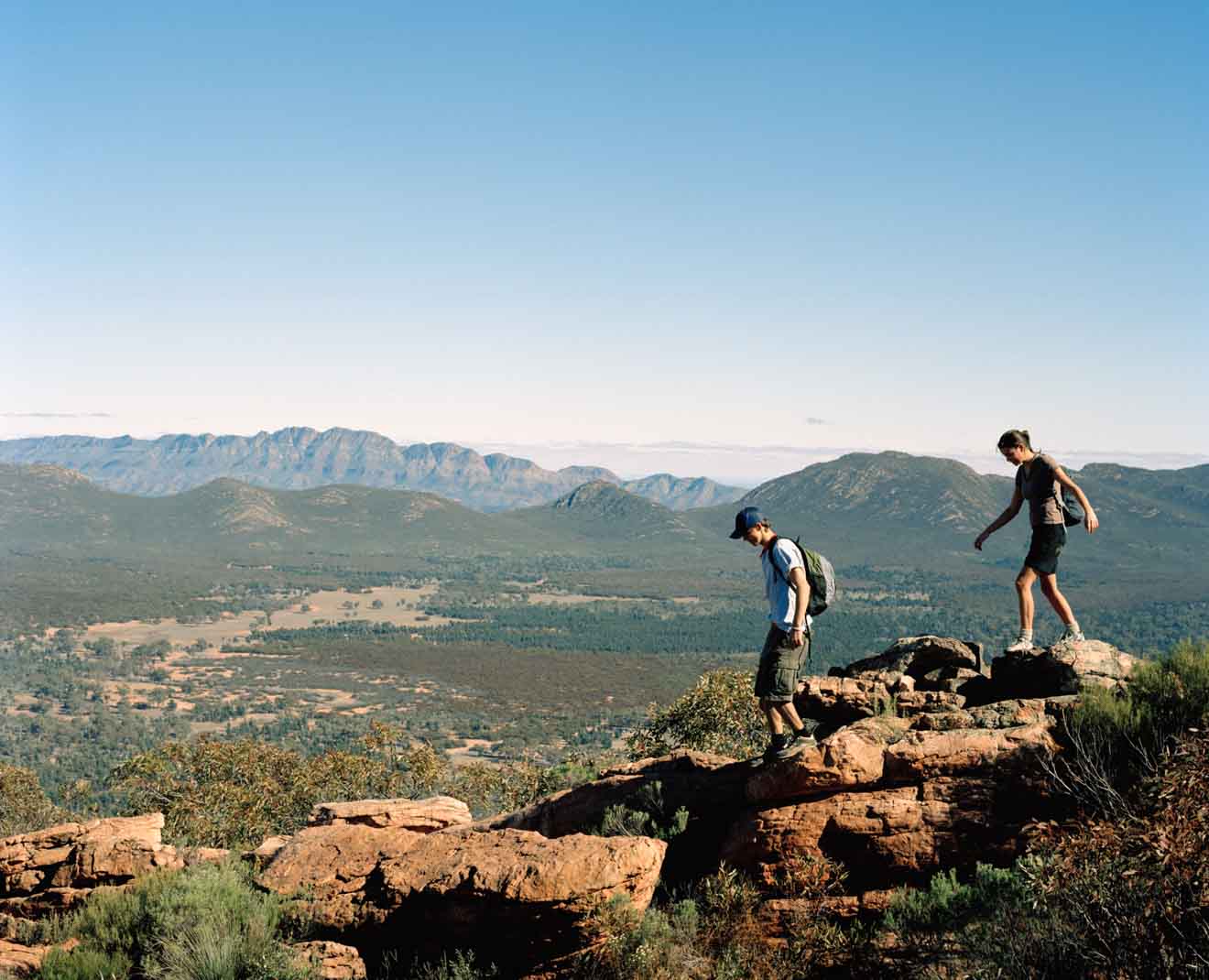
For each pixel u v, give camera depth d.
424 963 8.52
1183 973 5.15
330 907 9.31
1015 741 8.55
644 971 7.50
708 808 10.35
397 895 8.93
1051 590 10.35
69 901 11.24
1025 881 7.03
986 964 6.31
